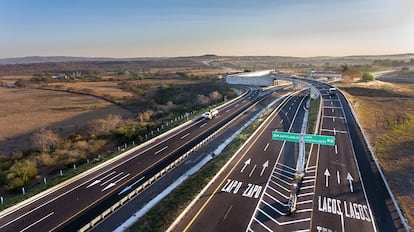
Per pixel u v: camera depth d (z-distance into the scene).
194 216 24.64
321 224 23.52
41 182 33.88
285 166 35.91
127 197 28.36
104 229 23.38
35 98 105.00
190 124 59.78
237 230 22.64
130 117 73.75
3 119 72.12
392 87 103.81
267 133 50.78
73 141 49.22
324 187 30.08
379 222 23.80
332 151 40.31
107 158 39.78
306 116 63.66
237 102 85.88
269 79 129.38
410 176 31.95
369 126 52.69
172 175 34.62
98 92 116.00
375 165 35.31
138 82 153.62
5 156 45.31
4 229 23.86
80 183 32.53
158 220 24.00
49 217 25.64
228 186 30.45
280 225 23.38
